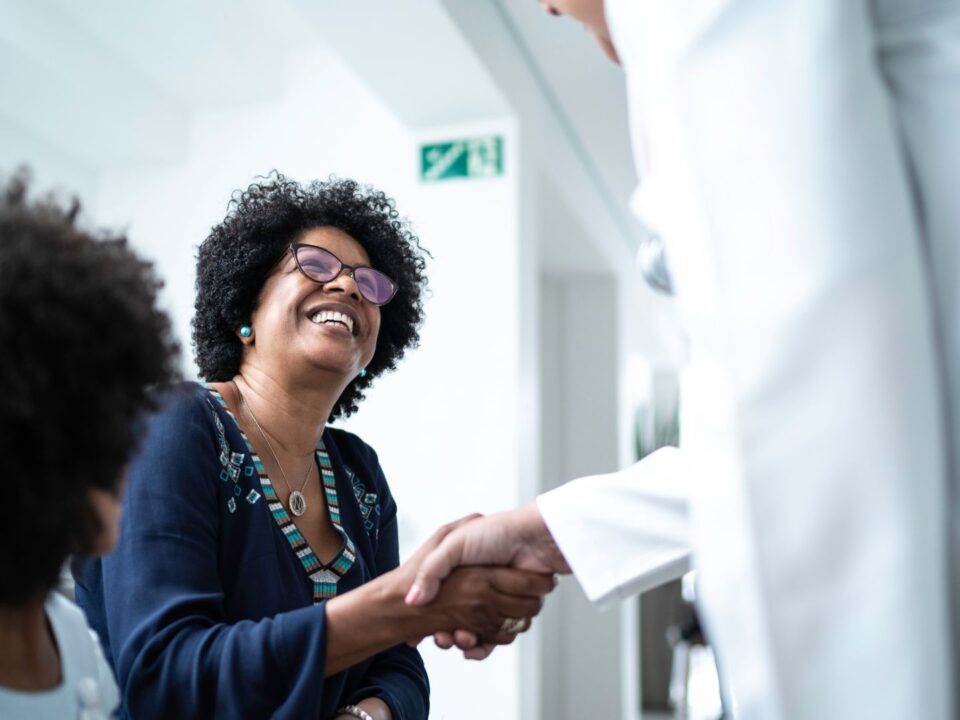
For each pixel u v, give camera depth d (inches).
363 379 87.4
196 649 56.2
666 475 52.4
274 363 72.0
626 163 277.3
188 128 228.2
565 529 53.2
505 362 194.5
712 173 33.9
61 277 36.9
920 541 30.9
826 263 32.2
